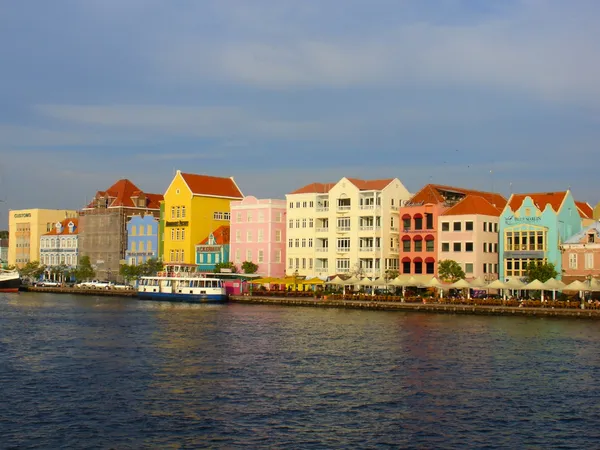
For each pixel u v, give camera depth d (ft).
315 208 533.96
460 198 524.11
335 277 477.36
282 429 157.07
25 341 274.57
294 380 202.49
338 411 170.91
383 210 504.43
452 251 475.72
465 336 287.28
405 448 146.20
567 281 430.61
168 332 302.25
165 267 606.55
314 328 316.19
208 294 488.85
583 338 281.13
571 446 148.15
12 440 148.56
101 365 223.51
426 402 179.52
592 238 426.92
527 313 368.68
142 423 160.56
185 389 191.11
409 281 425.28
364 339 279.49
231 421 162.40
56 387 192.54
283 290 522.06
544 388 194.29
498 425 161.27
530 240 453.17
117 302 499.92
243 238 577.43
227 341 274.36
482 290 451.94
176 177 632.79
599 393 189.26
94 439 149.69
